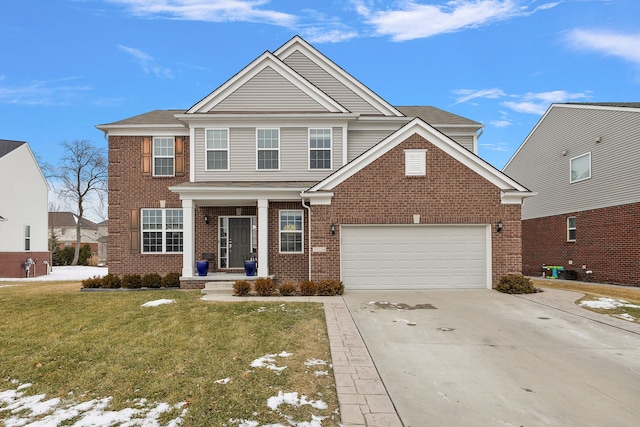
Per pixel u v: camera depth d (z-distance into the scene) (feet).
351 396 15.16
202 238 48.39
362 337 23.24
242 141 48.49
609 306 32.01
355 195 40.86
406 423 13.25
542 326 26.14
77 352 20.44
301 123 48.75
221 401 14.67
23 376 17.43
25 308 31.60
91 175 136.36
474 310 30.81
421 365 18.81
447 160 41.01
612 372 18.19
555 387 16.43
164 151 51.21
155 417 13.51
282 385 16.11
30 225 87.45
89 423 13.14
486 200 40.91
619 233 54.85
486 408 14.46
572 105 65.10
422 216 40.75
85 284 43.39
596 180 59.67
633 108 52.65
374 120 51.21
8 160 79.30
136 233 50.08
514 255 40.73
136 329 24.68
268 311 29.48
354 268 41.16
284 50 53.98
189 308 30.71
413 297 36.37
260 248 43.62
